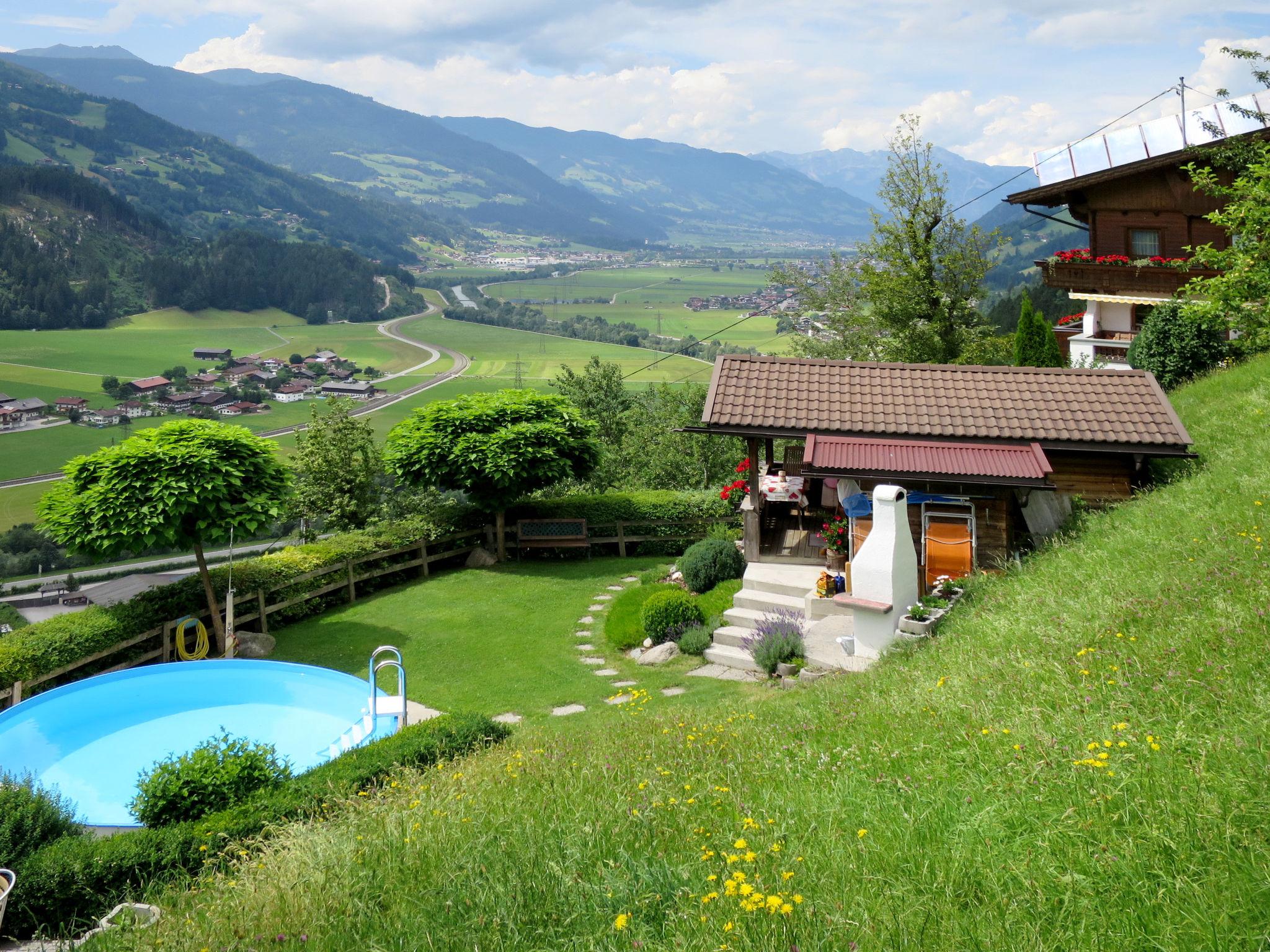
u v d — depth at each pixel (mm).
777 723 9672
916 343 33750
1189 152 22266
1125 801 5227
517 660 17141
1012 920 4426
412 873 6117
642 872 5418
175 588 18016
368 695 15516
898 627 13508
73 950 6145
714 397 18031
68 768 12969
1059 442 16359
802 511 19688
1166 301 25516
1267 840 4590
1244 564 9375
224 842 8547
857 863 5305
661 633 16859
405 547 22609
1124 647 8227
